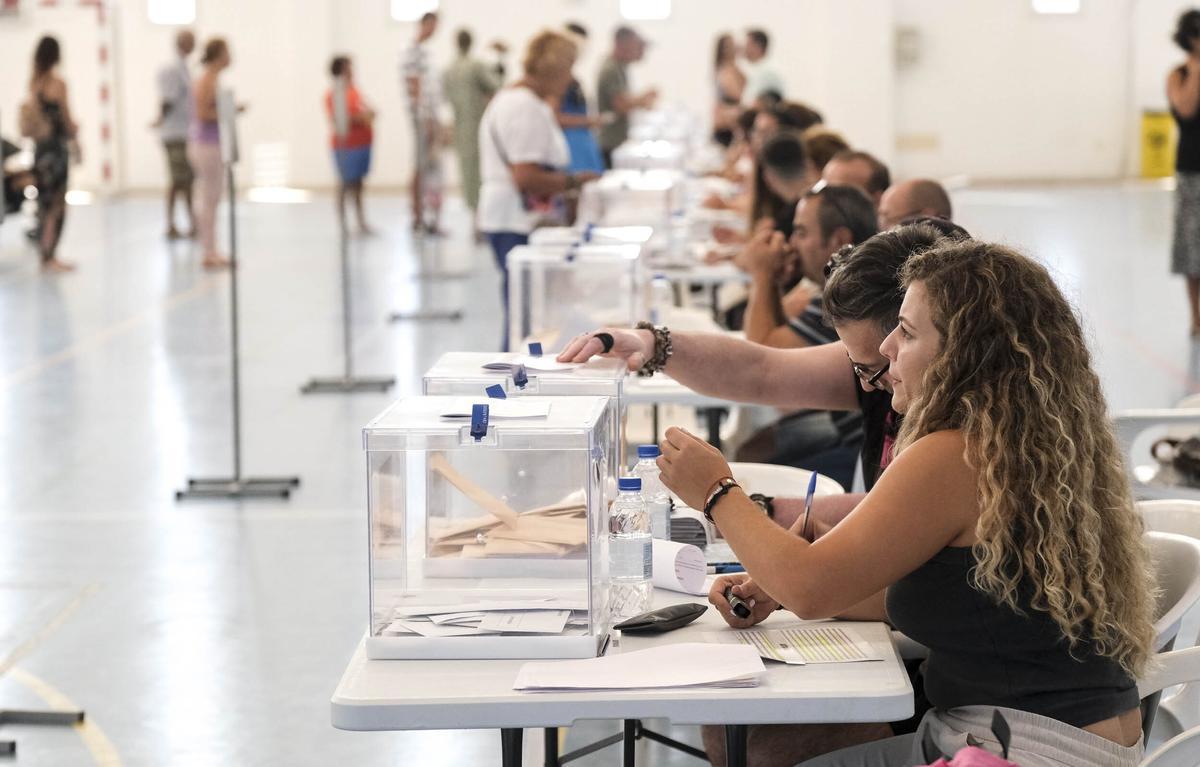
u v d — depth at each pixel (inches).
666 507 103.6
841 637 86.0
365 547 202.1
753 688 76.9
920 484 79.0
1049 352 80.1
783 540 81.4
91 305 410.9
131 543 203.9
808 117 325.4
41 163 471.2
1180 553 96.9
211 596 181.8
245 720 144.6
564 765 133.6
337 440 264.2
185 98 549.0
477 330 372.5
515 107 281.0
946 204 165.0
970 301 81.1
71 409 287.9
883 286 96.2
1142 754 82.0
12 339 360.8
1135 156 735.7
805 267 155.2
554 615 82.7
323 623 172.1
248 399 297.6
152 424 276.1
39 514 218.2
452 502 82.7
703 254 264.5
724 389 118.4
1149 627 80.8
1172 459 163.3
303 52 731.4
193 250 528.7
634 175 279.0
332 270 478.6
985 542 77.5
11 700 149.1
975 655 80.2
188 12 733.3
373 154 746.8
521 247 172.6
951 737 80.0
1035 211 591.8
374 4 732.0
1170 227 534.3
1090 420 81.1
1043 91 732.0
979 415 79.0
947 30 729.0
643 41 484.7
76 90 735.7
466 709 75.5
